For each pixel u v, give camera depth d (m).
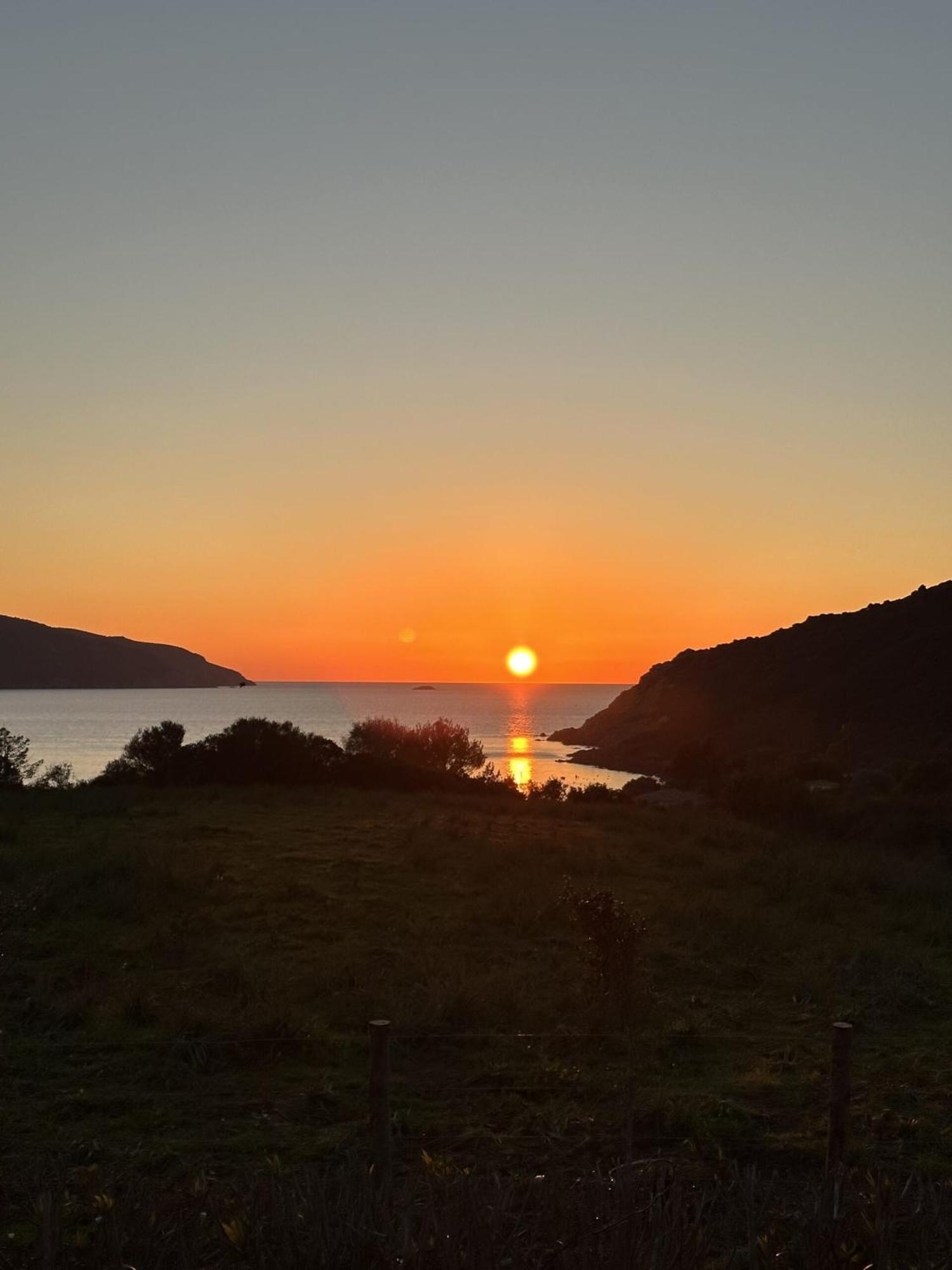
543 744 139.75
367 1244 4.95
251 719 34.88
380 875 17.17
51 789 31.39
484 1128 7.63
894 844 29.53
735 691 128.38
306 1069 8.81
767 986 11.98
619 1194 5.29
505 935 13.50
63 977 11.04
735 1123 7.74
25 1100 7.98
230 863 17.70
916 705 102.50
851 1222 5.42
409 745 41.00
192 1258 5.07
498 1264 4.82
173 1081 8.45
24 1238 5.73
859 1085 8.79
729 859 21.28
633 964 8.84
